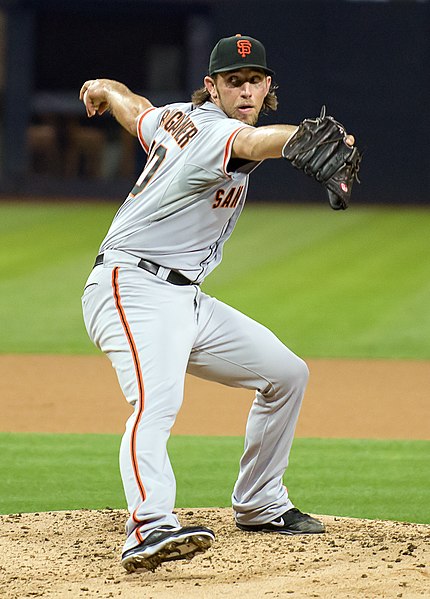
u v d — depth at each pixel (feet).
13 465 82.58
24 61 324.39
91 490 74.69
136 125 59.21
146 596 48.29
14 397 113.80
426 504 70.54
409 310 167.43
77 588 49.65
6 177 327.06
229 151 49.08
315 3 293.64
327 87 295.48
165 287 52.95
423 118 293.43
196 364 56.95
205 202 52.39
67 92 334.85
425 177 295.28
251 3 299.17
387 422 101.50
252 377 56.95
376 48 293.43
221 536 59.11
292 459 84.99
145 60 335.88
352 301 174.19
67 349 145.28
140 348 51.72
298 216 272.31
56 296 180.65
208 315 56.13
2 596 48.52
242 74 52.44
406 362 135.64
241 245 229.66
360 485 76.18
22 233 246.88
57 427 98.89
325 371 129.80
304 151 44.88
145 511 49.39
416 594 48.29
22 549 56.54
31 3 323.16
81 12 332.80
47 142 328.90
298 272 198.90
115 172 332.19
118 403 111.04
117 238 53.83
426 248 221.25
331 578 50.62
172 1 325.62
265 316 163.32
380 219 264.11
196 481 77.30
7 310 170.60
